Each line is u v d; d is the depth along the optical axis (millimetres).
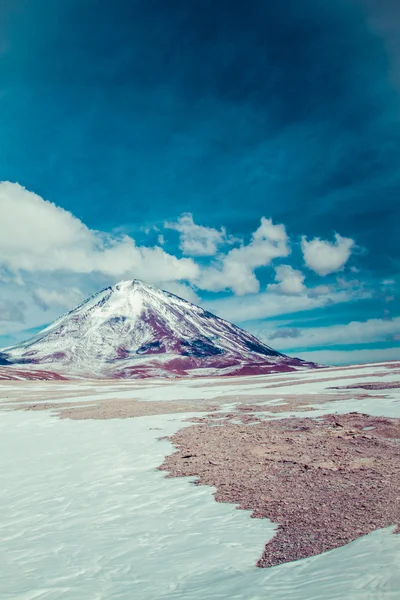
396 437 16172
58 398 45688
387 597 4668
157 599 5520
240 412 26016
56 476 12969
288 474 11617
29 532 8594
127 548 7445
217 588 5609
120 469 13438
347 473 11336
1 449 17875
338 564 5832
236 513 8836
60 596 5844
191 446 16188
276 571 5945
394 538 6660
